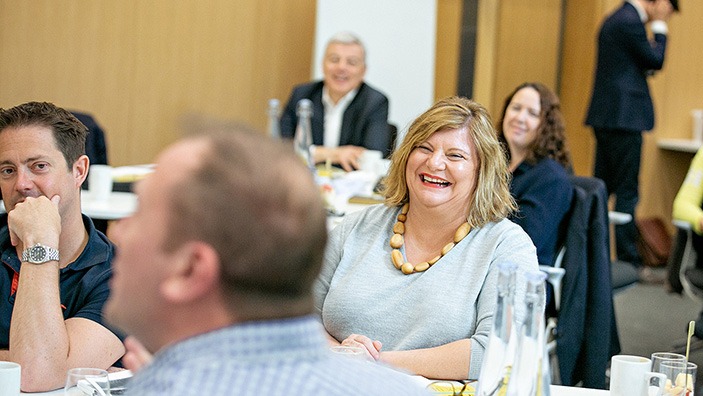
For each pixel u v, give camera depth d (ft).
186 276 3.93
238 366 3.89
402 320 10.28
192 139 4.07
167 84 28.22
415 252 10.62
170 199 3.93
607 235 14.66
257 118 29.04
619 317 24.61
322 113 22.81
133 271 4.02
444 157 10.36
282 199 3.89
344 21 27.25
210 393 3.83
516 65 31.09
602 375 14.35
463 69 30.78
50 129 9.36
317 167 19.13
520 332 6.97
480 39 30.66
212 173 3.91
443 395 8.43
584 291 14.34
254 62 28.86
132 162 28.14
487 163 10.41
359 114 22.66
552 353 15.20
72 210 9.46
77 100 27.53
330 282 10.94
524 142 15.66
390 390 4.17
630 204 28.45
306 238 3.92
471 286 10.17
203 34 28.35
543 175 14.61
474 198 10.43
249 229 3.86
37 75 27.17
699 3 32.22
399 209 10.97
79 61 27.43
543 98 15.62
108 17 27.53
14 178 9.35
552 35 31.19
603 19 30.30
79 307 9.36
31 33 27.02
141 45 27.89
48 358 8.64
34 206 9.09
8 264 9.47
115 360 9.23
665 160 32.40
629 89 27.68
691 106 32.63
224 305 3.94
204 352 3.92
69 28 27.25
